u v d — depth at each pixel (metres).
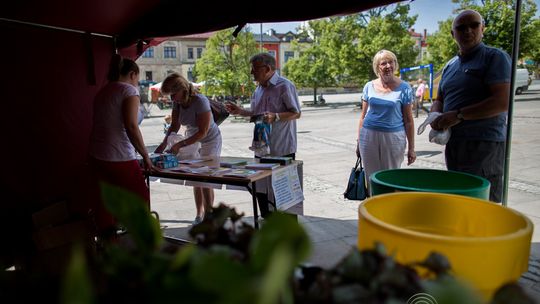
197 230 0.90
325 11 2.96
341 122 15.78
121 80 2.97
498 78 2.38
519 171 6.11
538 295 2.50
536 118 12.70
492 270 0.83
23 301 0.79
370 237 0.95
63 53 3.69
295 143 3.63
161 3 3.67
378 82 3.69
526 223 0.95
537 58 12.77
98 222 3.25
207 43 22.25
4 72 3.25
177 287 0.56
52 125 3.64
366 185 3.68
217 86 22.17
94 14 3.45
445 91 2.74
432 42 21.22
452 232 1.16
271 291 0.44
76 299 0.47
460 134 2.60
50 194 3.64
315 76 28.64
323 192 5.36
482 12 12.52
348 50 24.12
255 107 3.71
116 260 0.71
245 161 3.41
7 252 2.71
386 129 3.55
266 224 0.61
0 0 2.95
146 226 0.78
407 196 1.20
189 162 3.48
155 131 15.02
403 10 22.62
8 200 3.33
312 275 0.74
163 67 43.66
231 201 5.04
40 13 3.25
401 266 0.69
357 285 0.63
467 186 1.57
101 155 2.88
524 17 12.12
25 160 3.45
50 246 2.38
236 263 0.55
